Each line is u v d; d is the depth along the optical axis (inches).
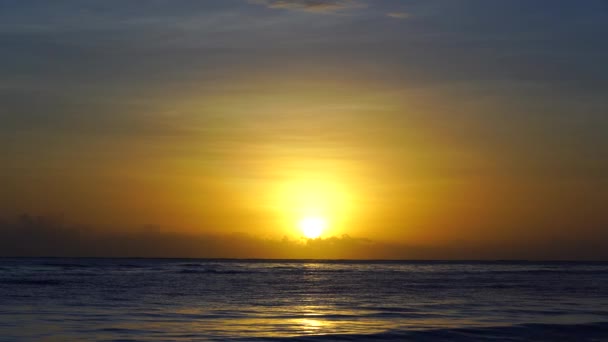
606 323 1190.3
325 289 2456.9
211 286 2586.1
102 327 1143.6
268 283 2925.7
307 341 999.6
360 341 1007.6
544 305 1679.4
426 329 1120.2
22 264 5944.9
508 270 5989.2
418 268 6845.5
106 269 4751.5
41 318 1274.6
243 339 1010.1
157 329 1126.4
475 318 1343.5
